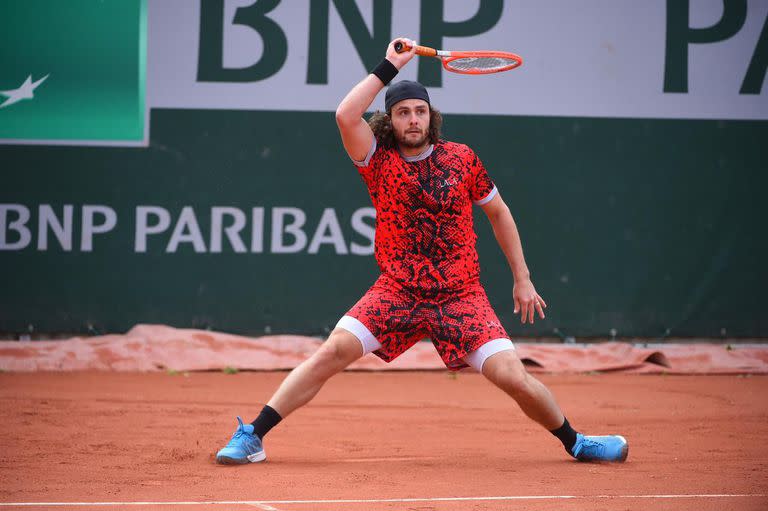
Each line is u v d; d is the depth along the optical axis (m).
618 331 41.78
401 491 13.95
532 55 42.00
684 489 14.20
